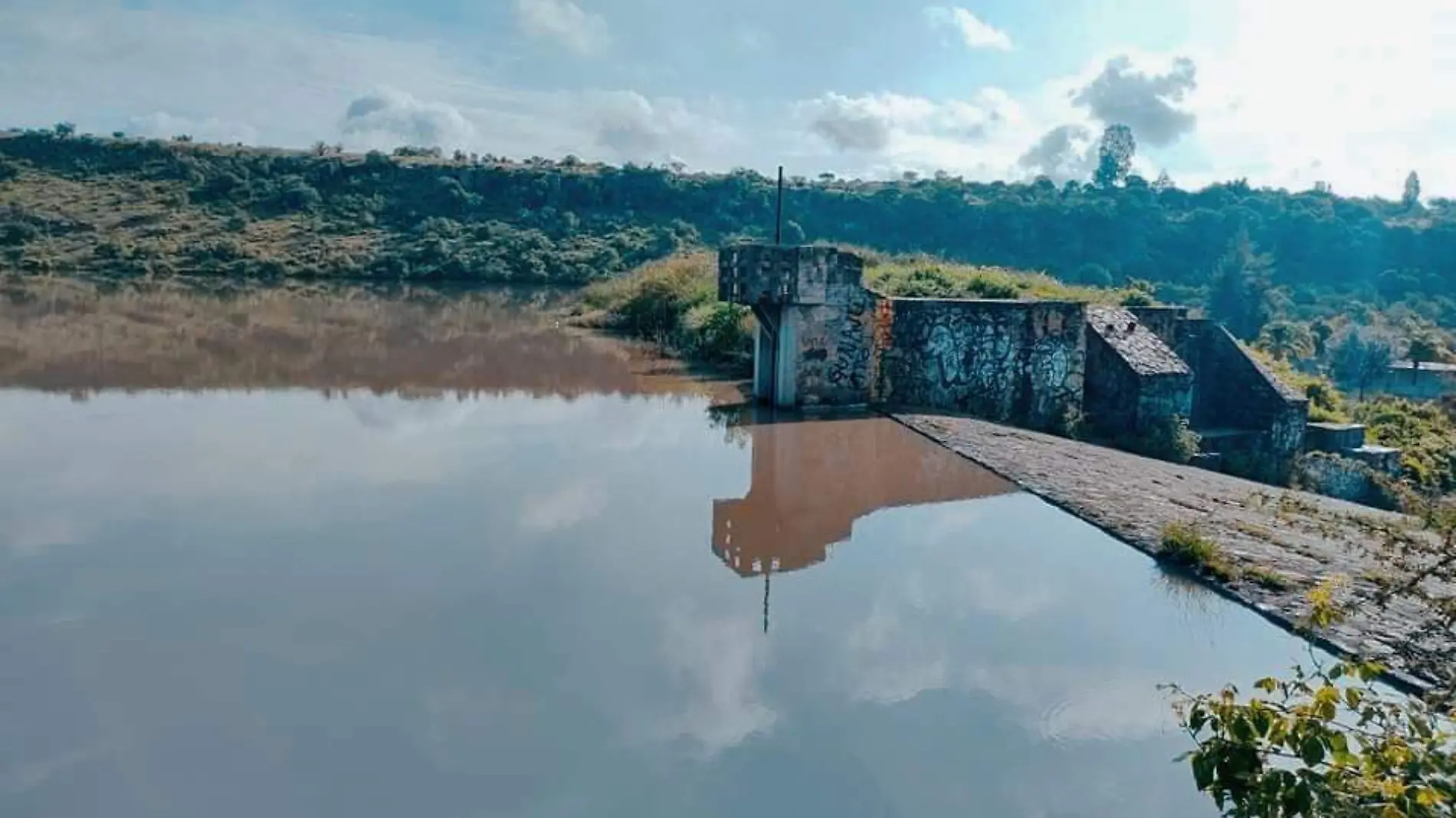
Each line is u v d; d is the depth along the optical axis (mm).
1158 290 64375
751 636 7809
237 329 28938
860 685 7008
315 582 8617
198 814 5184
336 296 44250
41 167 65812
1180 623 8367
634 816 5297
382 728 6125
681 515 11312
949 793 5645
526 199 68938
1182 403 19375
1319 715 3592
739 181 73312
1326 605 5422
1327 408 24750
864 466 14336
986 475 14000
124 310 33219
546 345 28281
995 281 24344
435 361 24078
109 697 6441
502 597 8438
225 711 6293
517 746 5973
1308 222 79375
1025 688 7047
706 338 26094
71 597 8125
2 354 21891
